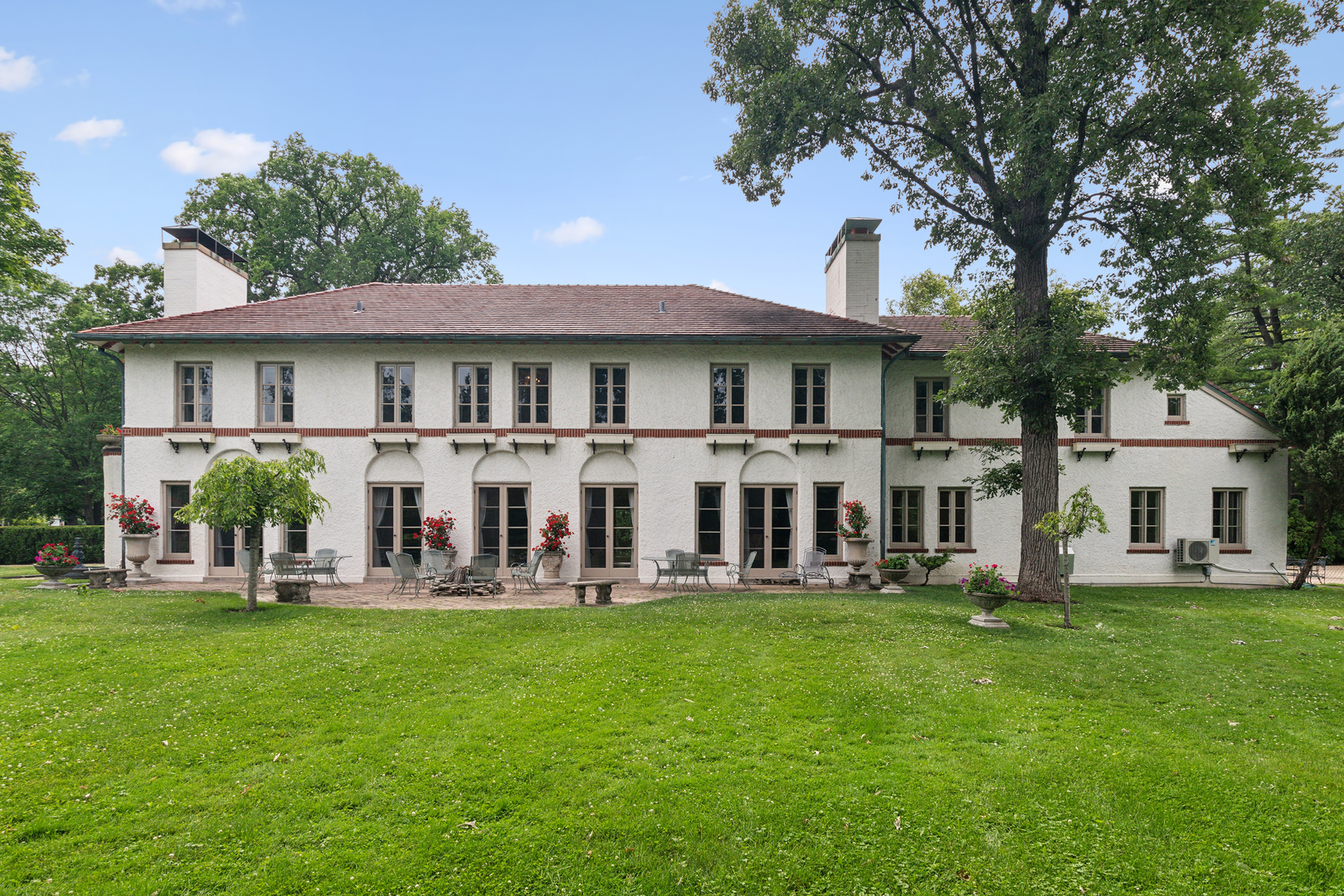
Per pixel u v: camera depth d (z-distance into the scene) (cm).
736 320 1762
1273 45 1261
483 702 750
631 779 575
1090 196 1393
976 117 1467
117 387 3164
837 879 454
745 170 1561
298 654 924
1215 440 1823
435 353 1692
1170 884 452
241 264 2042
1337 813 540
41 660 875
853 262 1842
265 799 534
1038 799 551
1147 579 1809
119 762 593
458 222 3928
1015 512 1797
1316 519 1969
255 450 1664
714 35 1511
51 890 423
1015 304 1417
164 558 1653
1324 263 2167
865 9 1379
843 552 1700
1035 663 926
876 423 1709
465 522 1684
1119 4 1158
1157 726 711
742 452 1708
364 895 427
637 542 1700
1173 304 1352
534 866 457
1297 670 925
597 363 1711
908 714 730
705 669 883
